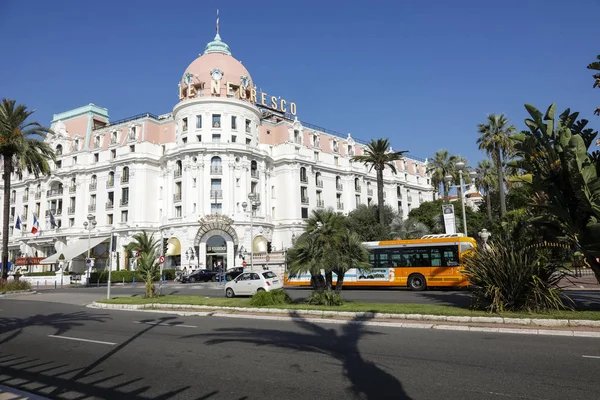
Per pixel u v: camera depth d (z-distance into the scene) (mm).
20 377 7855
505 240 14703
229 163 55500
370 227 47281
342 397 6203
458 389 6387
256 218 56312
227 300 19984
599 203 12078
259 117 62000
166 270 51500
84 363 8828
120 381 7395
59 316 17688
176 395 6531
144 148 60594
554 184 12875
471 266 14273
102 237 61906
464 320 12422
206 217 52781
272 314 15773
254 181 58469
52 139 69312
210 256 54062
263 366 8117
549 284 13227
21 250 69938
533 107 13242
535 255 13383
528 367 7527
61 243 64875
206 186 54625
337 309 14969
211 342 10719
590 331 10367
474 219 57969
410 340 10273
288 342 10453
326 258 16594
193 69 60375
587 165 12453
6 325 15195
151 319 15930
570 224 12781
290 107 73938
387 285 27812
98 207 63625
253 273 25391
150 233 58938
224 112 56938
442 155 60906
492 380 6797
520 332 10922
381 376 7188
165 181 59312
